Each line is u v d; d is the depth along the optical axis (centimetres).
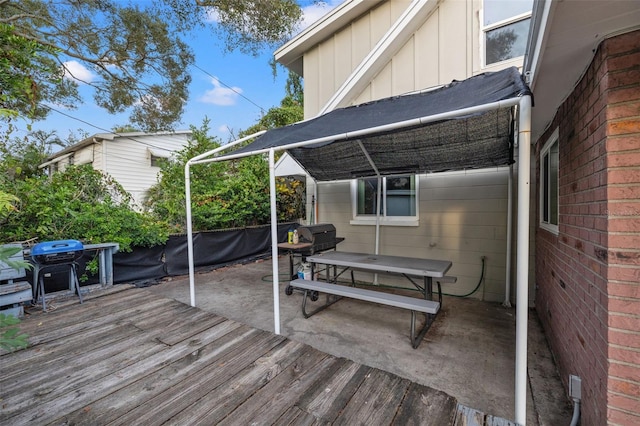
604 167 148
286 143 292
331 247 470
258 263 715
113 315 326
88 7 607
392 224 493
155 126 832
